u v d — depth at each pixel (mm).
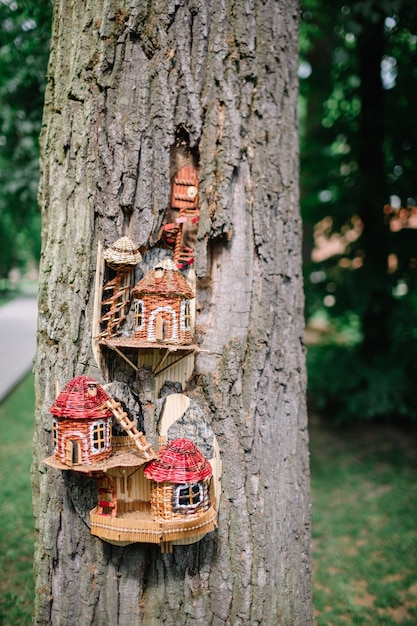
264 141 2650
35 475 2557
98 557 2465
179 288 2217
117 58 2455
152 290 2211
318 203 6930
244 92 2580
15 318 17734
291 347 2840
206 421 2508
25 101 5406
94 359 2459
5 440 6711
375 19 5215
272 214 2699
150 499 2295
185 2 2480
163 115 2479
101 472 2211
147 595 2506
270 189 2676
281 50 2734
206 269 2543
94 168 2471
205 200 2521
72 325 2475
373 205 6539
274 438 2680
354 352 7168
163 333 2213
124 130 2469
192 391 2545
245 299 2594
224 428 2523
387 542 4512
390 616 3588
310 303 6816
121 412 2152
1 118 5547
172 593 2480
